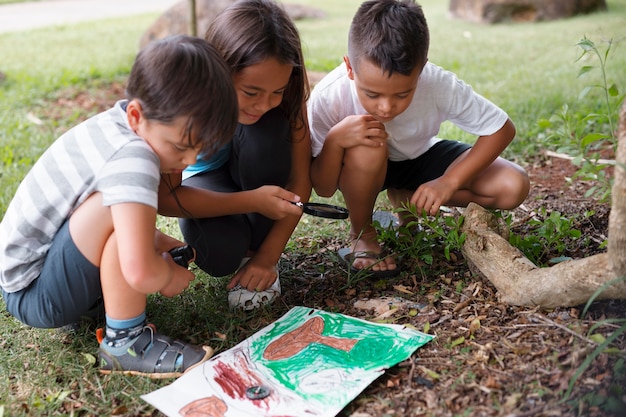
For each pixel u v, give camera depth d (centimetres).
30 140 455
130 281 190
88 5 1317
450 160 271
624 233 190
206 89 186
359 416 186
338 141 247
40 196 204
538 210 305
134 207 188
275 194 233
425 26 227
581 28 788
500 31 827
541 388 185
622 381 184
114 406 199
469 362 201
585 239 268
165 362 210
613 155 369
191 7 600
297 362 209
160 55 187
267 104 218
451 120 259
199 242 239
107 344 212
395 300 241
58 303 209
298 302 248
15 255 207
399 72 218
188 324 237
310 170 263
